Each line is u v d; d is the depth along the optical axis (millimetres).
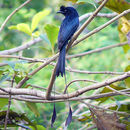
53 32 8664
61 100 6984
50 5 20062
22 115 7613
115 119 7504
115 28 18688
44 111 12125
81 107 10891
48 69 8484
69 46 7051
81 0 7684
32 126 7824
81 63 17156
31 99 7922
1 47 10430
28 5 18156
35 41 10914
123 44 11781
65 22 8500
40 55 9992
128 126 7551
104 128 7441
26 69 7395
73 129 10266
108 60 18562
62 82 13555
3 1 18562
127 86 8922
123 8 8344
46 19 18250
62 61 6797
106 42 18281
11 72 6809
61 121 10984
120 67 17391
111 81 6617
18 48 10625
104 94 7520
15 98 7395
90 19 6547
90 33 6949
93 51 11766
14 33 16547
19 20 17312
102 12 9266
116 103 8352
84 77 15867
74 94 6695
